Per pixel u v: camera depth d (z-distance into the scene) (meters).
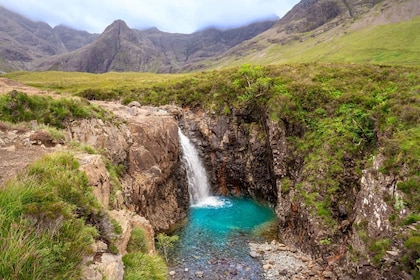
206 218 31.86
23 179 7.44
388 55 89.88
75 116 21.02
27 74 102.00
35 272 5.23
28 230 5.86
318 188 25.52
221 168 40.81
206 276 20.80
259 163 37.53
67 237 6.48
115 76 100.06
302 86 35.66
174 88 49.31
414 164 17.50
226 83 44.25
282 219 28.86
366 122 27.30
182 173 35.94
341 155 26.14
